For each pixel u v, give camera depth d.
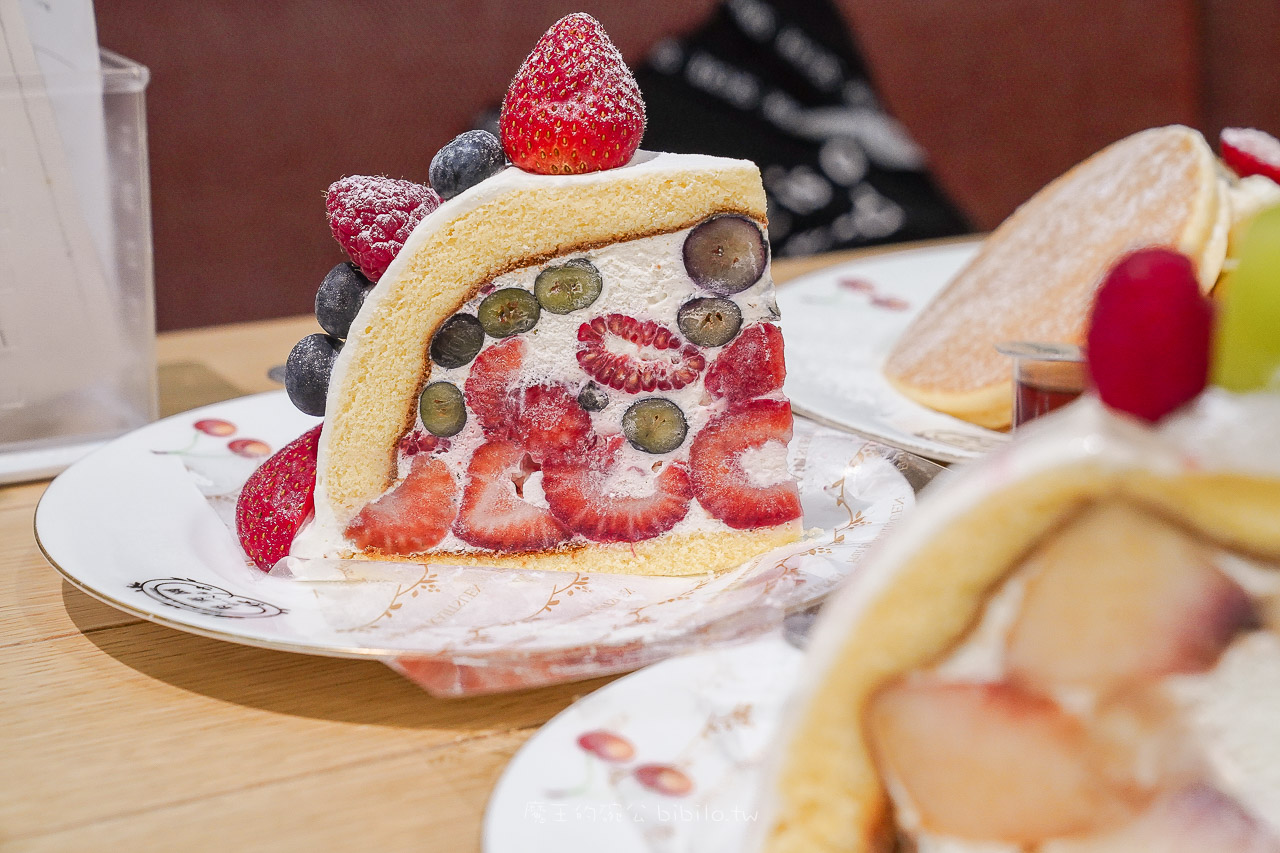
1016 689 0.32
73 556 0.43
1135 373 0.29
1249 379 0.30
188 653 0.41
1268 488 0.28
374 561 0.46
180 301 0.85
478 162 0.45
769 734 0.36
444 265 0.45
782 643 0.38
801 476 0.49
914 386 0.55
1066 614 0.31
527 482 0.46
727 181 0.45
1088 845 0.32
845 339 0.61
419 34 0.88
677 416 0.46
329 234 0.88
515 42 0.91
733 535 0.46
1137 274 0.29
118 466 0.48
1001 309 0.56
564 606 0.43
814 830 0.33
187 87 0.82
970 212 1.07
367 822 0.36
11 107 0.49
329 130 0.87
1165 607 0.30
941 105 1.04
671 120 0.96
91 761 0.38
